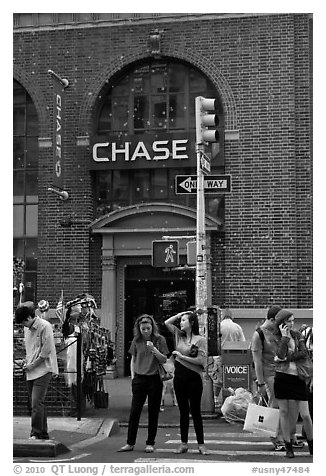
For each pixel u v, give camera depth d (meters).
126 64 21.17
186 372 10.25
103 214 21.42
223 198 20.75
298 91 20.28
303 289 19.80
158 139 20.80
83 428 12.30
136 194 21.31
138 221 20.75
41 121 21.55
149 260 20.88
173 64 21.34
